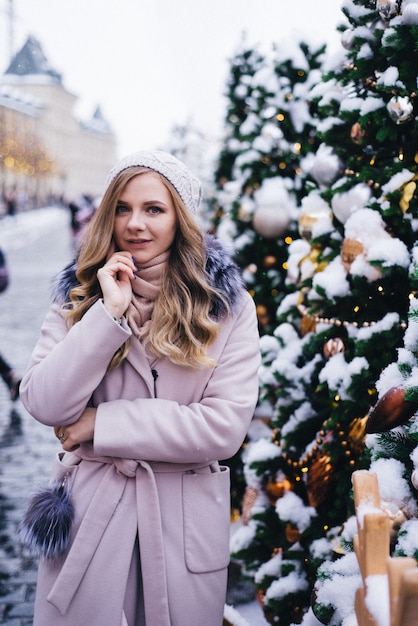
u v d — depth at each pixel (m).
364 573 1.12
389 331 1.89
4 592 2.83
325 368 2.08
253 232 3.62
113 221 1.66
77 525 1.58
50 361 1.55
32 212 45.66
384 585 1.08
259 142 3.54
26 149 53.94
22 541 1.60
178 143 8.79
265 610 2.36
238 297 1.70
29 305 10.29
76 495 1.61
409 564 1.01
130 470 1.57
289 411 2.42
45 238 26.16
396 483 1.45
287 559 2.31
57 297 1.75
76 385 1.52
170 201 1.65
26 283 12.72
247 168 3.63
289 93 3.50
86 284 1.68
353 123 2.06
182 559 1.58
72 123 90.88
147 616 1.54
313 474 2.24
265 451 2.47
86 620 1.53
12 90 70.56
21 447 4.59
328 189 2.20
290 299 2.57
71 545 1.58
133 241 1.64
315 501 2.25
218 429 1.57
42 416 1.55
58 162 77.94
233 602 2.65
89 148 98.75
